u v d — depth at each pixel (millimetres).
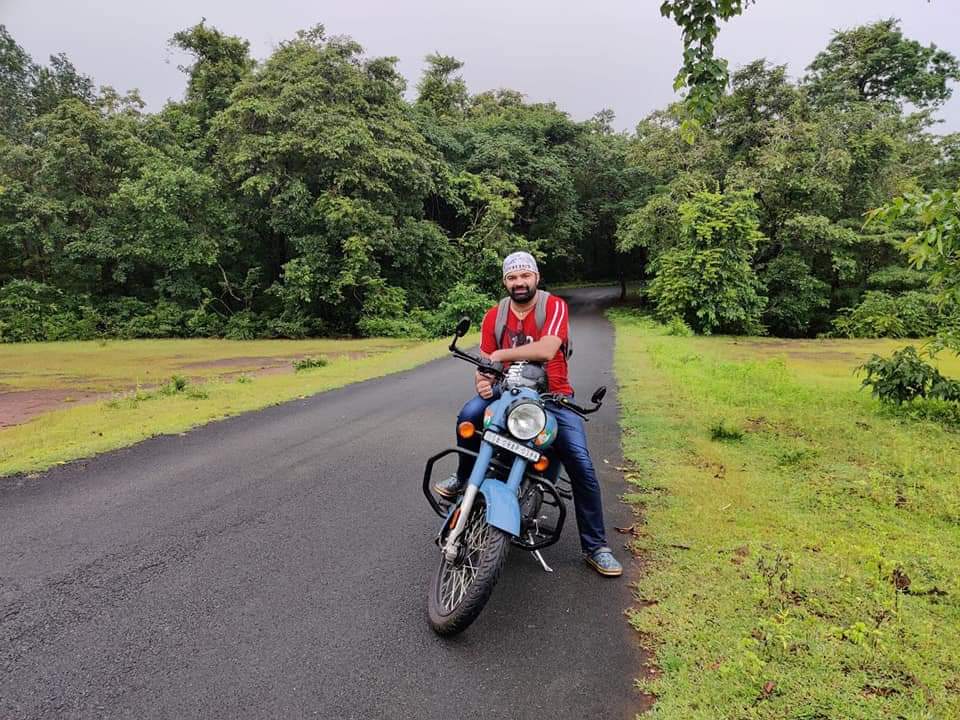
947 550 3551
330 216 23938
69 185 27562
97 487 4812
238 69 30438
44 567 3436
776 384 8984
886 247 27266
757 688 2350
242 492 4719
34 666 2527
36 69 34469
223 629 2822
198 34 30344
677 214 25562
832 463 5273
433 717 2260
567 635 2801
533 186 34750
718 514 4109
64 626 2836
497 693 2395
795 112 25734
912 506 4199
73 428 6738
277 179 24672
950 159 32188
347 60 26875
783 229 25719
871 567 3273
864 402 7848
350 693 2385
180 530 3979
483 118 39844
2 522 4090
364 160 24844
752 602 2979
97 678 2455
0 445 6016
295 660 2592
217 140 27469
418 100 40438
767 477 4883
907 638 2656
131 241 26984
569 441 3395
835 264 25938
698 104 5836
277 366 14844
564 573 3416
